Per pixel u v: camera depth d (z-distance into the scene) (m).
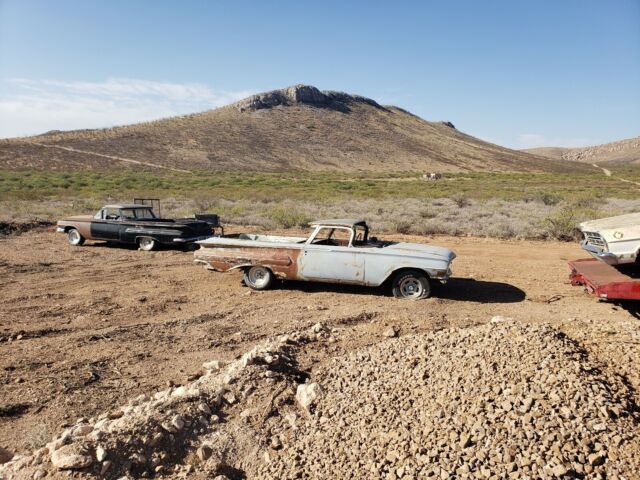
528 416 3.52
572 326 5.53
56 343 6.14
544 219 17.91
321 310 7.74
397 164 131.88
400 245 8.85
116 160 92.44
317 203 30.50
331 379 4.82
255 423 4.14
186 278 10.11
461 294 8.74
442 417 3.75
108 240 14.08
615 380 4.01
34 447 3.87
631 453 3.15
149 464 3.56
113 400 4.66
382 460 3.43
